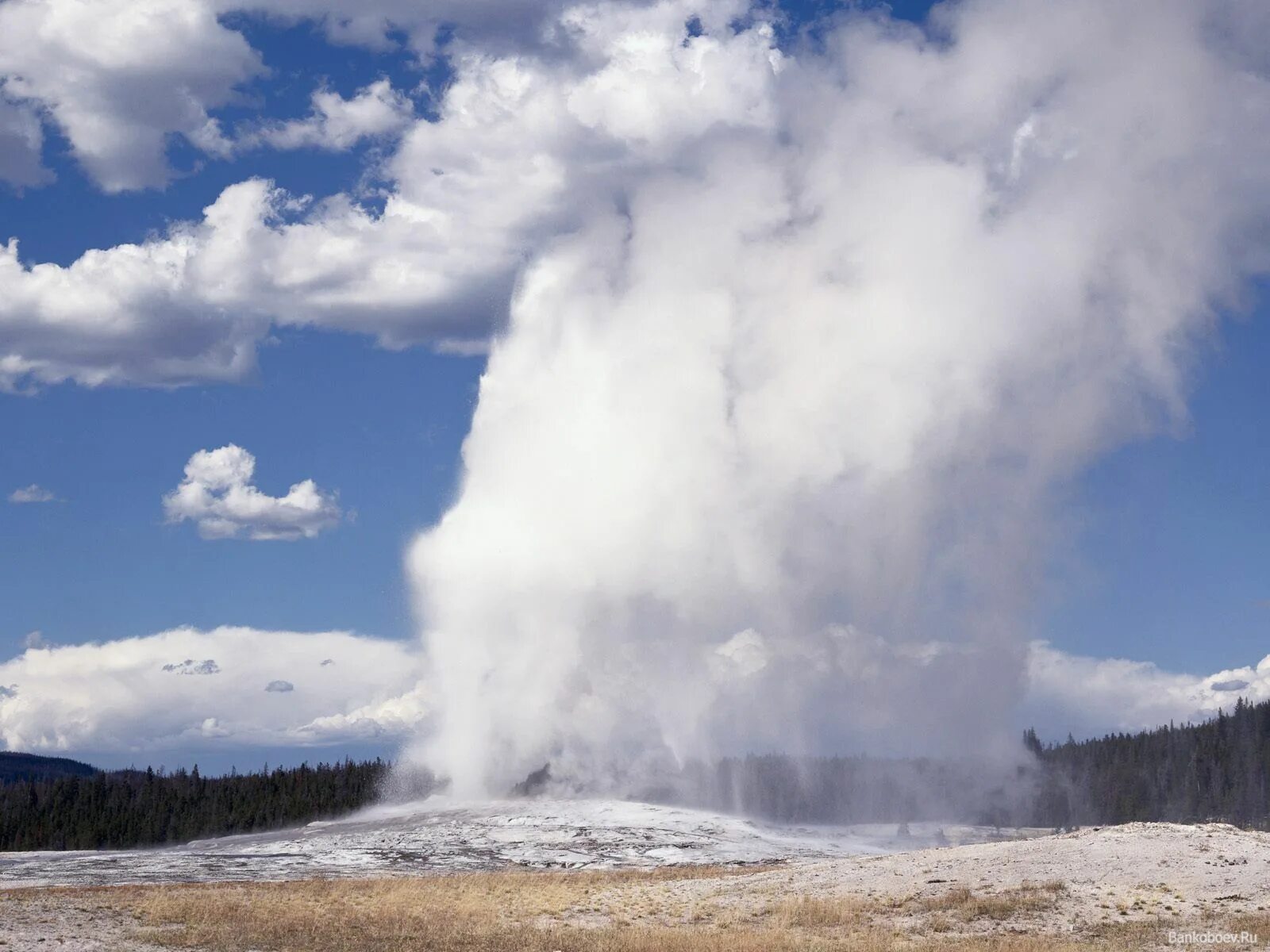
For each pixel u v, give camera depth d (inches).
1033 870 2025.1
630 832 3408.0
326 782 5674.2
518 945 1668.3
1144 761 6417.3
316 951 1615.4
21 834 5797.2
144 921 1855.3
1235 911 1744.6
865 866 2250.2
